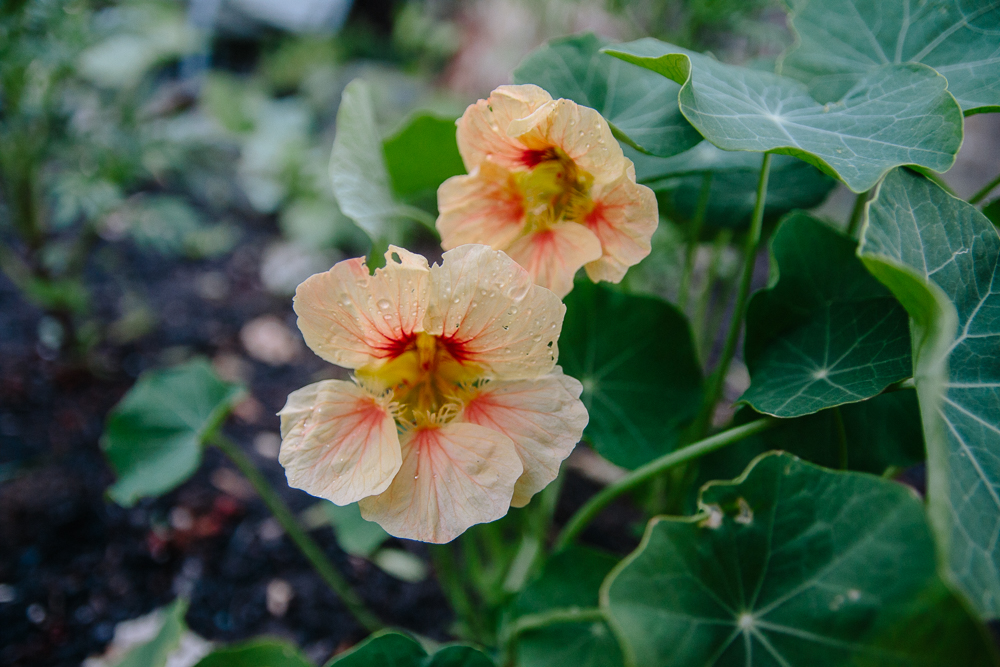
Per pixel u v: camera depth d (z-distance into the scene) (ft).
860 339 0.67
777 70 0.74
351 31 3.02
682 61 0.62
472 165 0.67
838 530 0.57
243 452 1.21
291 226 1.90
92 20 1.20
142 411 0.91
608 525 1.10
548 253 0.67
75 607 0.98
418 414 0.63
